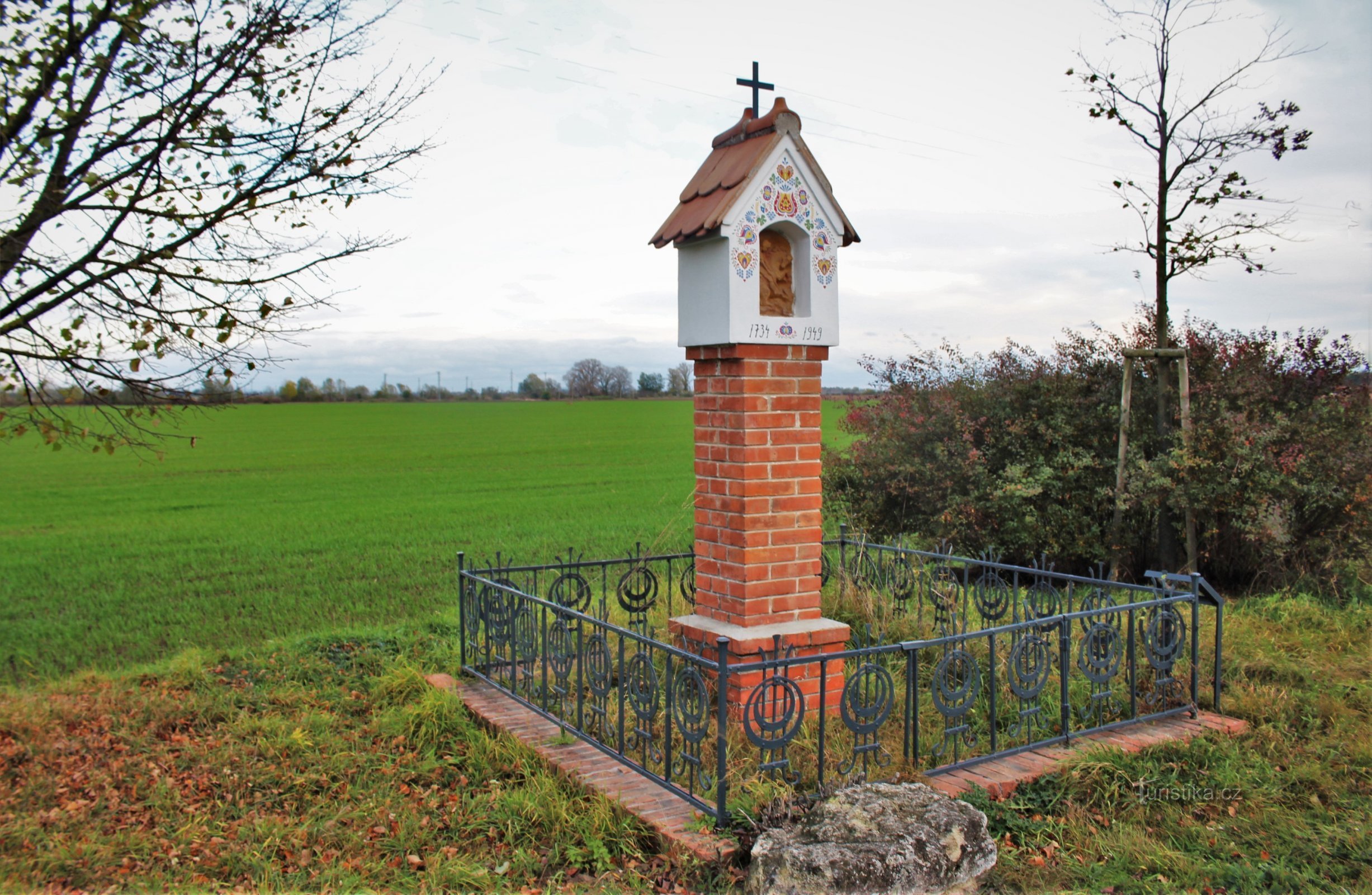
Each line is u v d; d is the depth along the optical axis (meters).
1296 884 4.28
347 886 4.33
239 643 9.92
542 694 6.36
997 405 12.02
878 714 5.00
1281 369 11.16
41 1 5.91
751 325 5.77
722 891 4.09
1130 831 4.74
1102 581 6.92
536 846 4.73
